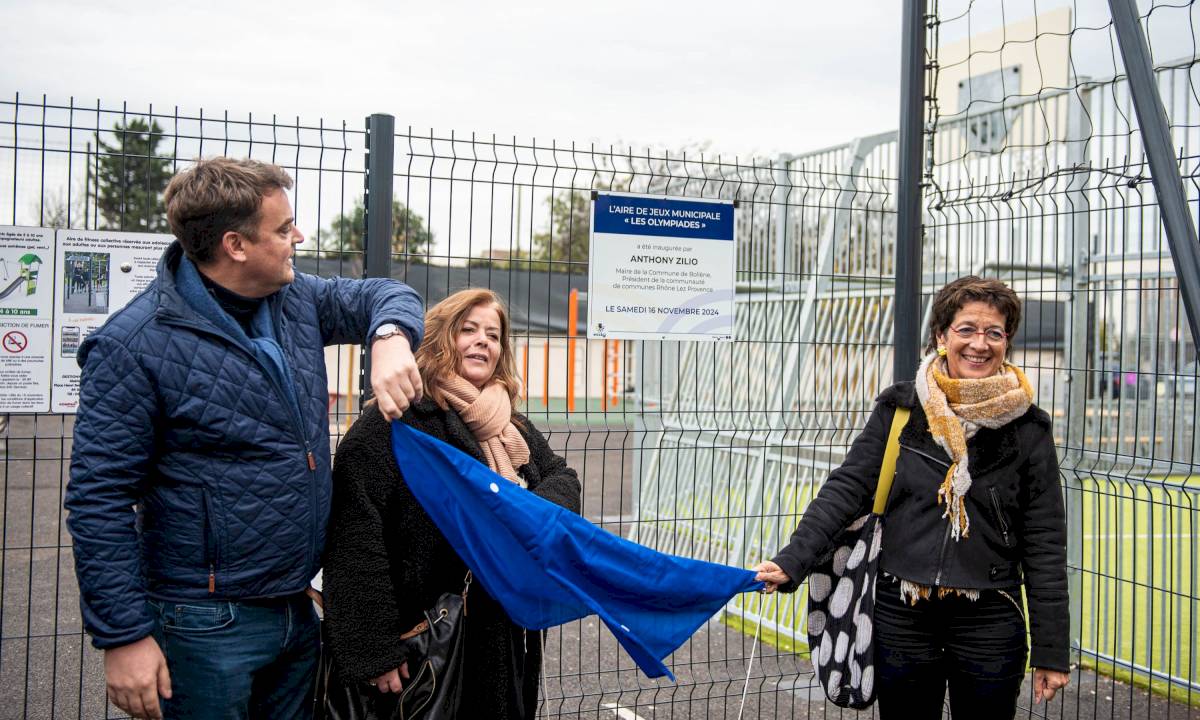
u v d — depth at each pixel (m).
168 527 2.45
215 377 2.42
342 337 2.89
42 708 4.89
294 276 2.81
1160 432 7.29
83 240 3.29
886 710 3.30
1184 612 6.87
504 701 2.91
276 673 2.70
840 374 7.01
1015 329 3.26
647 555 3.11
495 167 3.79
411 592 2.79
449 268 3.74
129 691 2.34
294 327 2.69
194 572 2.46
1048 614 3.08
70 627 6.46
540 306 4.20
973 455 3.12
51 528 10.07
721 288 4.14
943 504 3.15
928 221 5.66
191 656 2.46
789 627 6.53
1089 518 6.50
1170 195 3.17
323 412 2.67
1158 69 4.64
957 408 3.14
